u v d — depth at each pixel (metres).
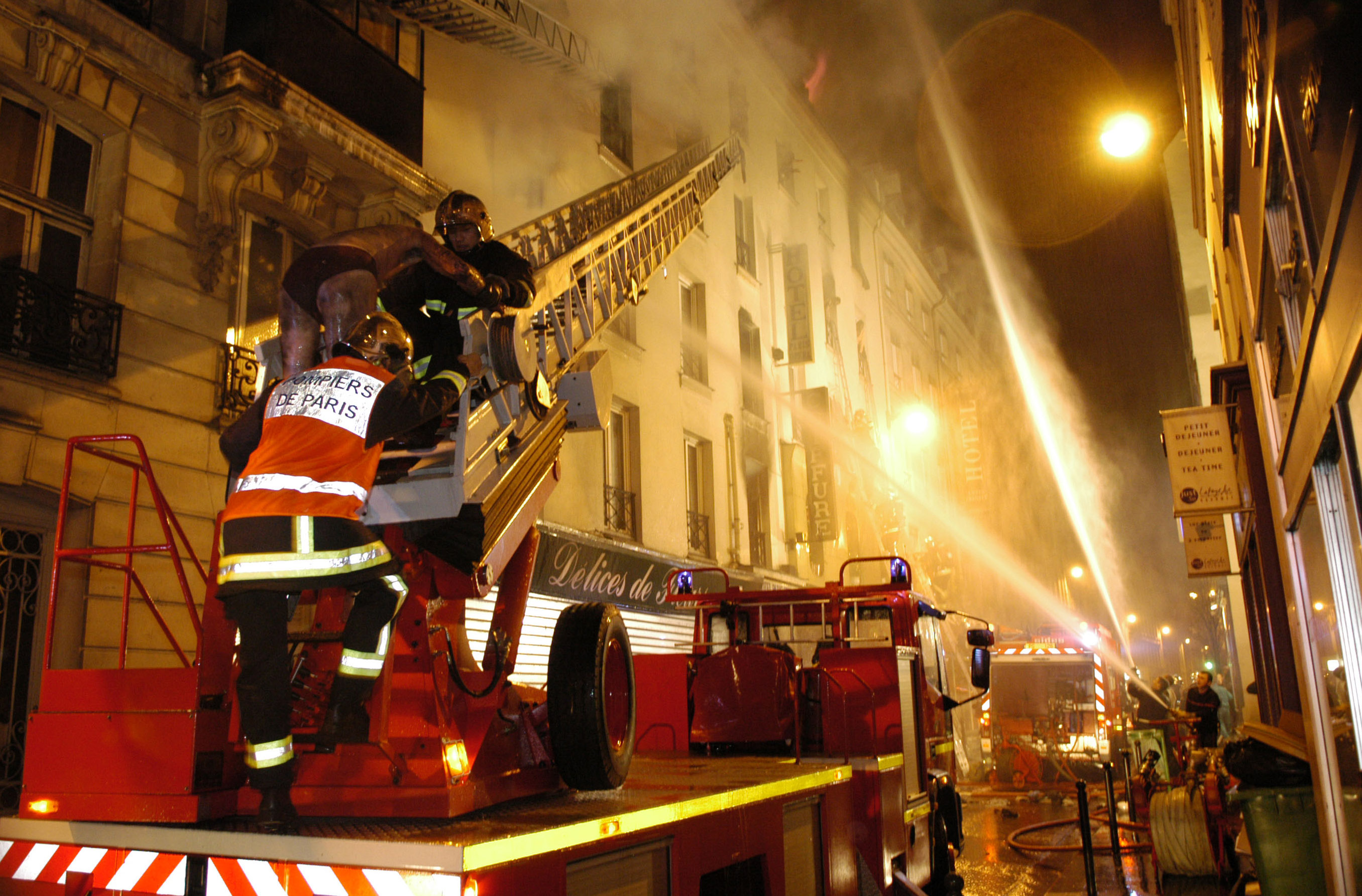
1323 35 2.52
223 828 2.75
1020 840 10.51
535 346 4.34
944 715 7.56
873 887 5.15
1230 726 13.95
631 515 14.23
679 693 6.38
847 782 5.15
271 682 2.81
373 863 2.43
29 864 2.93
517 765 3.51
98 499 7.26
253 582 2.76
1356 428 3.32
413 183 9.87
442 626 3.41
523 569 4.02
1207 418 8.23
